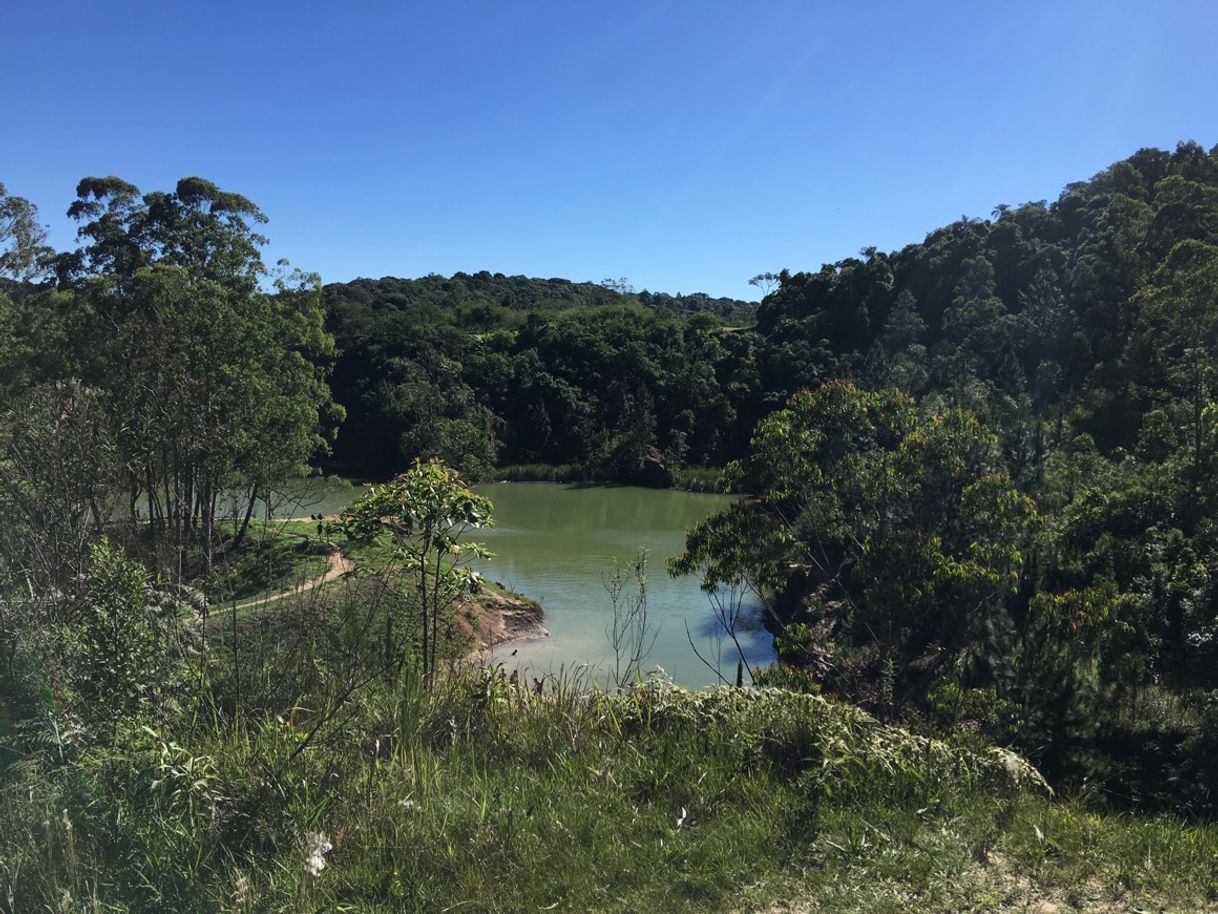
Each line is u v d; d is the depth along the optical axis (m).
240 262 24.39
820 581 19.25
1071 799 4.69
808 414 10.12
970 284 54.88
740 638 19.12
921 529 9.48
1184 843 3.79
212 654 4.87
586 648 18.12
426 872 3.10
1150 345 30.66
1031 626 9.56
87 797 3.09
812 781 4.00
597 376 68.62
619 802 3.75
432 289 124.25
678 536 34.50
